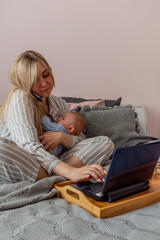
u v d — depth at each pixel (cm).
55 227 83
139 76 280
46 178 115
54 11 255
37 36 253
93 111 186
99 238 76
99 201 100
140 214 94
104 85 273
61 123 151
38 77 142
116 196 100
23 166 118
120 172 99
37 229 81
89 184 113
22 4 249
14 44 250
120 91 278
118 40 273
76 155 139
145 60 280
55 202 103
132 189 106
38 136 144
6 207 96
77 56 264
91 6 264
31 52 146
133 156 100
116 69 275
